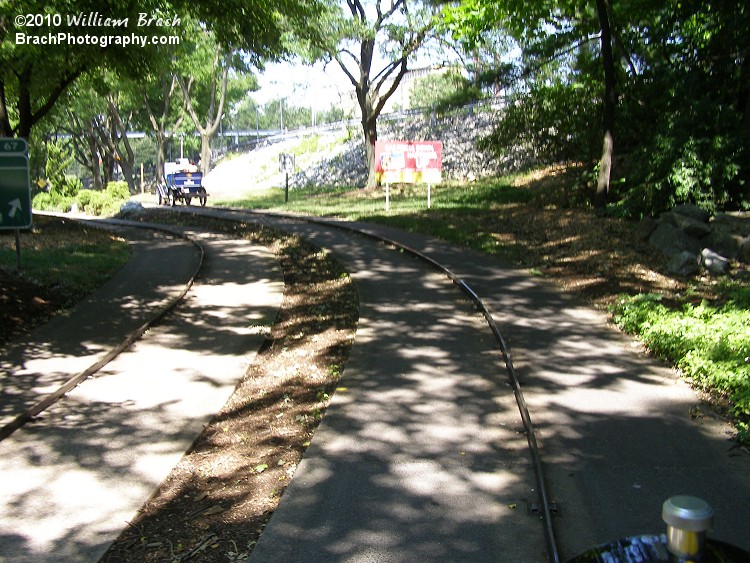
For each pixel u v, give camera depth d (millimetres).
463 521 5664
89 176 113875
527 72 26234
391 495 6121
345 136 60062
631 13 23141
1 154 14906
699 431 7273
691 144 19141
